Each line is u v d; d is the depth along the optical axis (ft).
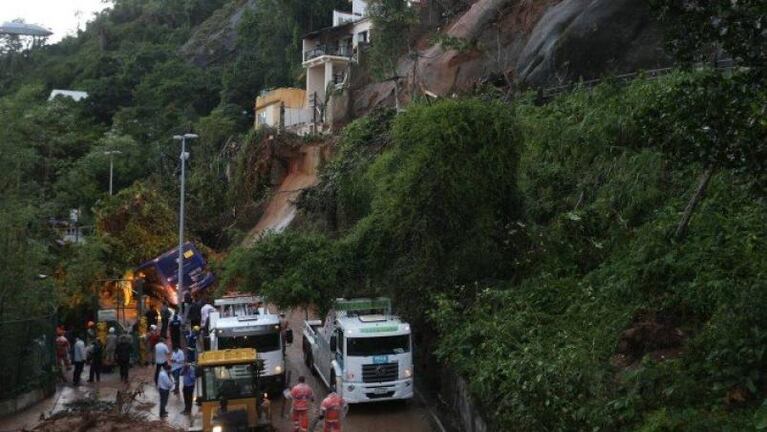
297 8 186.80
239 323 62.23
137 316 87.40
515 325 48.52
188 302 92.58
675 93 30.94
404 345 57.47
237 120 189.78
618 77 73.72
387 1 131.75
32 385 61.67
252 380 51.47
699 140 29.84
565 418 35.45
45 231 88.17
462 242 60.64
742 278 37.65
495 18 111.55
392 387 56.18
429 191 59.93
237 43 252.62
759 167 29.12
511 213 62.54
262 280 65.62
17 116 67.26
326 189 95.14
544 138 67.67
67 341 73.15
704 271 40.24
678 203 50.24
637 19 82.17
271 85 201.36
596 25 84.43
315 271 63.82
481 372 45.09
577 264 54.70
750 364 31.30
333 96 138.92
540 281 53.88
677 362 34.53
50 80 304.30
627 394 33.78
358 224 70.85
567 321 46.52
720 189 47.34
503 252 61.41
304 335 75.77
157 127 213.66
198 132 178.19
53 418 55.72
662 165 53.78
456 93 97.50
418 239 61.93
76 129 200.75
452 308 56.80
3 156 64.85
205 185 142.61
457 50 104.47
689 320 39.40
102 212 115.65
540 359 40.24
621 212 54.95
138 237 111.96
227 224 136.46
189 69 245.65
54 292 71.87
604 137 60.85
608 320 43.14
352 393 55.88
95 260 90.22
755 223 41.91
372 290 65.57
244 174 135.64
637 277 44.29
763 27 28.96
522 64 95.30
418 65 114.62
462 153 59.88
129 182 183.83
